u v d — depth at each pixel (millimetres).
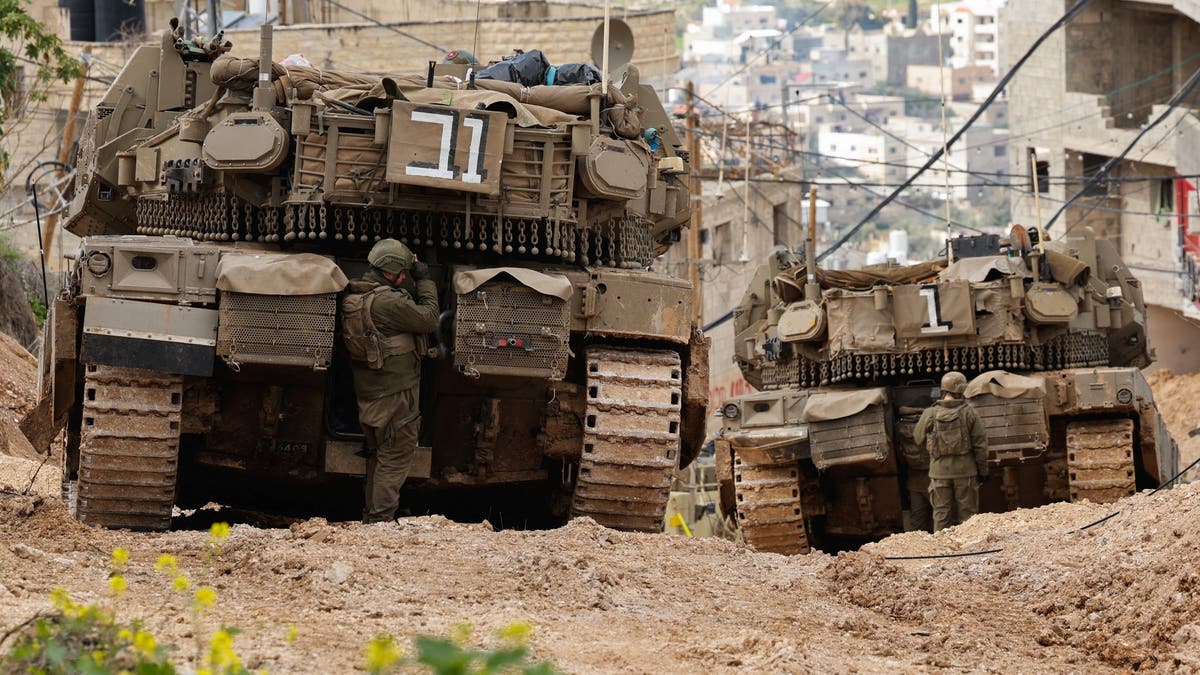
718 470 38625
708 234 81625
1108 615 18641
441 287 24844
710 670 14734
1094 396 35344
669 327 25141
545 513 27859
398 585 17766
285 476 24984
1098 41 93438
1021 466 36500
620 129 25719
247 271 22625
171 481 23297
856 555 21297
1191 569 18484
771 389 40469
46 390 24750
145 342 22594
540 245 25016
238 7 76750
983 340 36188
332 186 23828
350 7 77938
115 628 12195
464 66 27828
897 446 36469
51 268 72438
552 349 23641
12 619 13734
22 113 60531
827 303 37031
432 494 26938
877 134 193000
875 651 16656
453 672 9266
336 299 23312
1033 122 95688
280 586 17578
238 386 23953
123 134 29219
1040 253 37344
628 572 19750
